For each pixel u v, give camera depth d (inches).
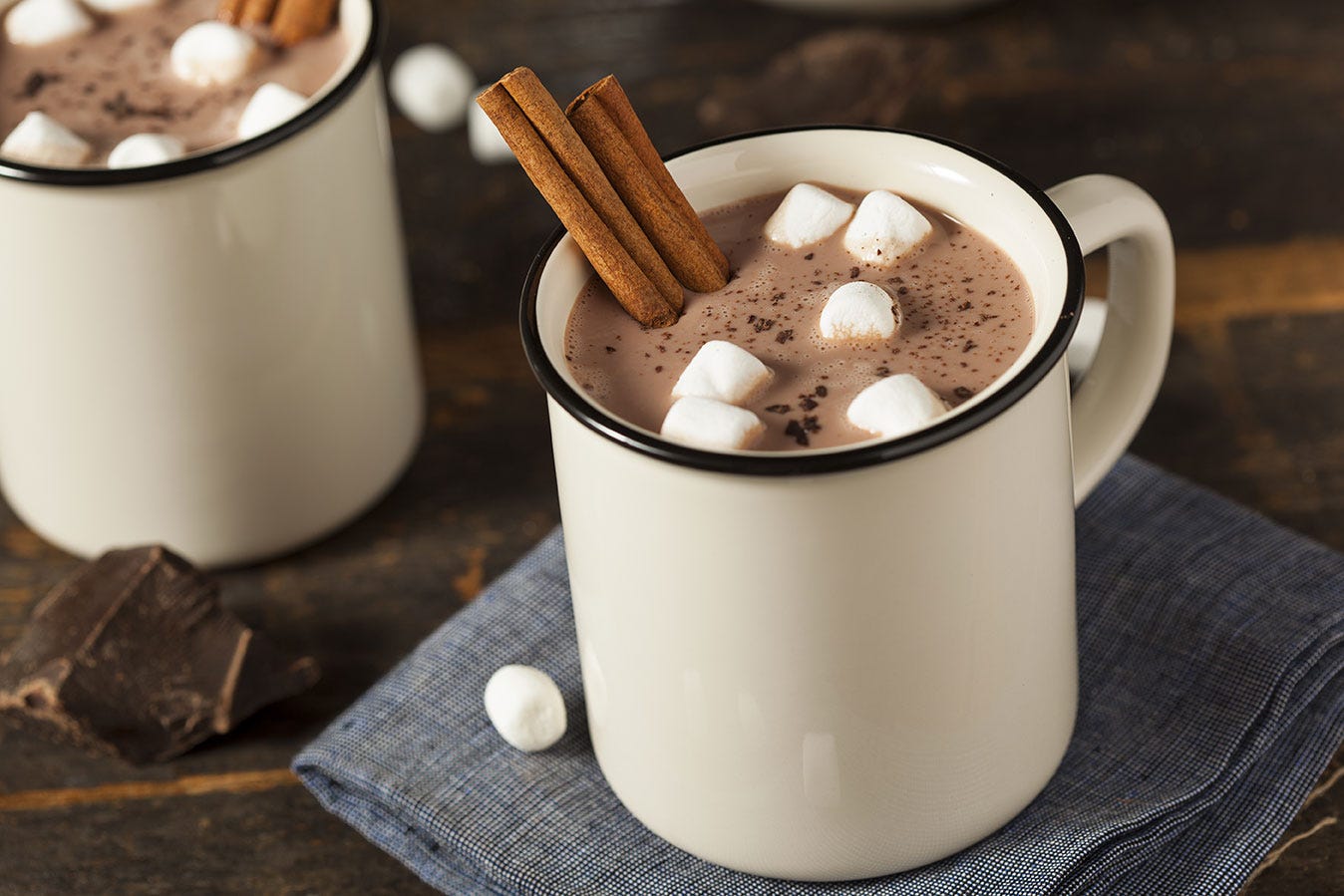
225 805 26.2
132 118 27.5
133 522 27.9
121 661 26.5
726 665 23.3
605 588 23.5
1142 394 25.4
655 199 24.1
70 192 25.9
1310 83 32.6
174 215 26.2
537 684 25.7
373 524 28.8
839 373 23.5
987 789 24.2
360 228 27.5
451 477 29.2
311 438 27.9
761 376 23.4
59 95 27.8
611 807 25.3
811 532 22.6
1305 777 25.3
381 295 28.1
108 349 26.8
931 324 23.8
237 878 25.6
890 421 22.8
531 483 29.1
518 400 29.9
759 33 33.9
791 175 25.1
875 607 22.9
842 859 24.2
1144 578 26.6
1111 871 24.5
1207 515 27.1
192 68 27.8
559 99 32.9
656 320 24.0
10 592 28.2
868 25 33.8
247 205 26.5
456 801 25.4
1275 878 25.0
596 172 24.0
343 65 27.3
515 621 26.9
